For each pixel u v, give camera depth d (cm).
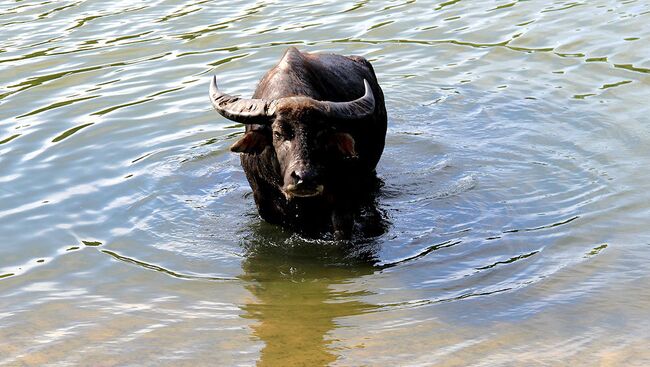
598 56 3566
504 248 2367
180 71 3575
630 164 2758
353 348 1956
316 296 2194
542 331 1986
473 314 2070
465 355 1906
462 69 3556
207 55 3719
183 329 2058
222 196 2733
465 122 3150
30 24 4134
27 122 3181
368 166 2750
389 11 4172
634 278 2175
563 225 2455
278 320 2088
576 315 2039
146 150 3000
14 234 2517
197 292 2228
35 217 2605
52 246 2458
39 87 3462
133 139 3070
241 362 1920
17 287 2261
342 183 2447
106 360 1945
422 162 2894
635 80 3344
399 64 3625
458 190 2695
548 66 3525
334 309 2130
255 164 2466
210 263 2372
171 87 3438
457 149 2961
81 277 2305
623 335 1953
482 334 1986
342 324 2058
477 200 2633
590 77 3400
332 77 2666
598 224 2442
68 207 2656
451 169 2830
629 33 3741
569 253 2314
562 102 3225
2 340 2033
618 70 3434
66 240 2489
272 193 2483
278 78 2523
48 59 3722
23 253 2423
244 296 2206
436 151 2956
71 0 4438
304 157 2258
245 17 4144
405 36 3878
